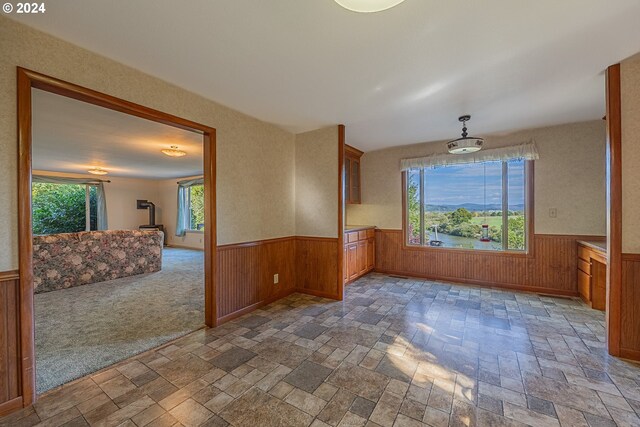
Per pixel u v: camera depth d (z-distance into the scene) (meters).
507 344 2.27
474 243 4.18
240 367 1.96
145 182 8.76
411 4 1.39
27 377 1.57
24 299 1.57
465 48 1.80
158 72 2.10
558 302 3.29
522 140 3.71
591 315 2.87
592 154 3.37
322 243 3.58
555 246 3.58
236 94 2.50
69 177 7.25
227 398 1.64
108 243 4.50
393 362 2.02
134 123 3.16
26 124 1.56
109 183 8.01
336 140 3.46
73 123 3.15
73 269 4.10
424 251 4.48
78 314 2.98
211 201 2.67
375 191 4.89
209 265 2.68
